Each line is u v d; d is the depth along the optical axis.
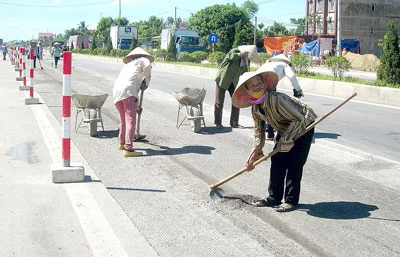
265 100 4.97
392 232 4.83
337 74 21.78
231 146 8.78
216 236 4.63
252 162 5.41
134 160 7.58
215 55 33.06
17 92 16.39
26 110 12.21
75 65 41.28
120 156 7.81
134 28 56.81
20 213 5.00
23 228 4.62
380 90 15.88
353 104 15.26
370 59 41.41
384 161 7.85
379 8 65.25
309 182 6.59
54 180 6.08
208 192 6.03
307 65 23.64
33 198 5.48
